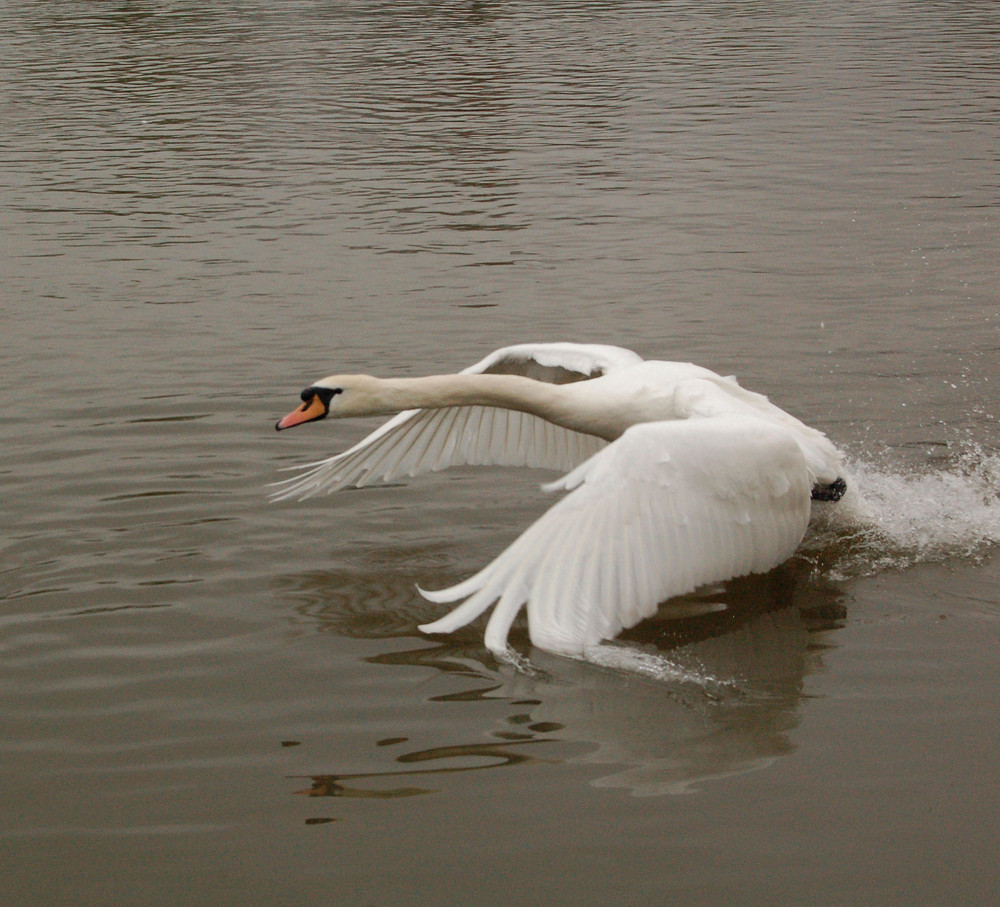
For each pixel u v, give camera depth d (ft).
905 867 14.80
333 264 48.70
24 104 86.79
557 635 17.97
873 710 18.49
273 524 26.27
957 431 31.32
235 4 148.66
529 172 64.03
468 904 14.32
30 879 14.96
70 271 48.29
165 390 34.83
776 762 17.12
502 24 127.65
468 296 44.27
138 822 16.03
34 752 17.74
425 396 24.27
